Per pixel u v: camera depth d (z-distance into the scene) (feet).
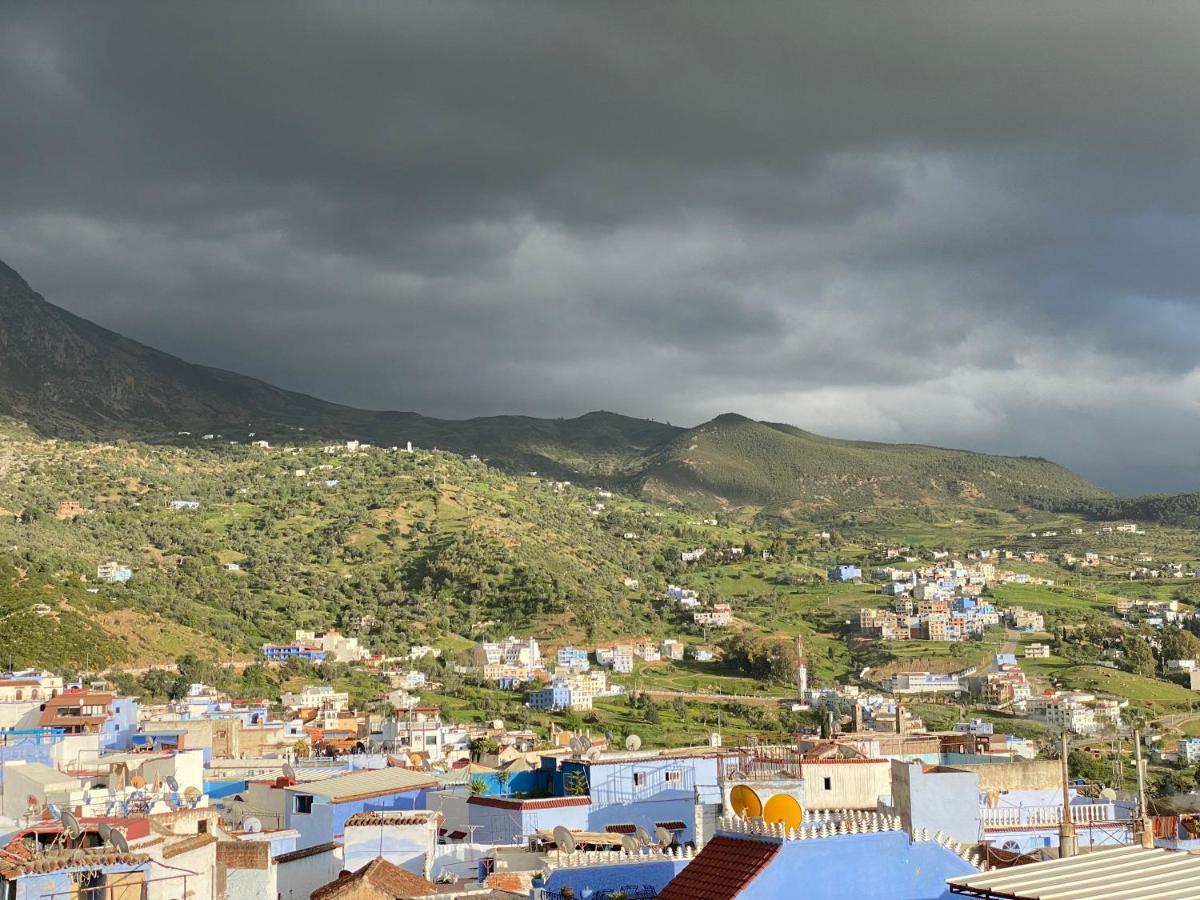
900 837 116.57
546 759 215.31
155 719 381.60
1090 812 186.39
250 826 181.78
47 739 239.09
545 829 189.16
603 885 141.59
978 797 164.14
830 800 168.35
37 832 134.10
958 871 117.60
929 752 230.68
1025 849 173.58
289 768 235.40
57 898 117.70
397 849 171.12
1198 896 107.45
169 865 129.49
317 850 165.07
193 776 231.91
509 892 148.56
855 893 113.70
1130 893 108.78
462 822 200.23
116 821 138.10
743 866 113.70
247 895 146.92
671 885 117.08
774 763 174.09
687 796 197.67
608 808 196.34
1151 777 572.51
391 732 532.73
